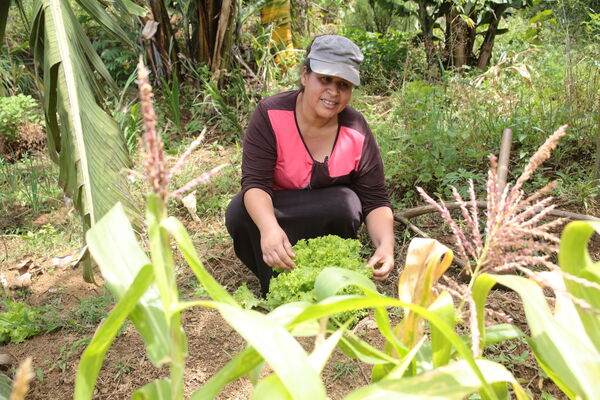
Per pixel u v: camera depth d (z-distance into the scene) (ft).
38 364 7.80
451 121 13.35
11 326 8.43
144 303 3.06
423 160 11.82
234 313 2.59
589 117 12.61
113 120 7.75
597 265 2.88
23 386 1.61
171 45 20.99
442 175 11.44
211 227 12.00
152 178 2.58
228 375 2.95
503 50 23.39
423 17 21.94
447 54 20.93
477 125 13.66
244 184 8.43
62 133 7.22
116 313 2.83
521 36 22.72
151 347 2.95
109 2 9.82
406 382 2.78
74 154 6.93
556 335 2.71
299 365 2.48
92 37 25.53
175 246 10.97
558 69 17.06
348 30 26.11
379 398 2.70
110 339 2.97
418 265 3.81
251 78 21.59
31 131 16.57
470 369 2.91
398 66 22.56
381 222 8.52
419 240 3.86
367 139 8.66
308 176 8.50
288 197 8.53
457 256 9.55
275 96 8.54
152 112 2.48
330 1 32.40
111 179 7.23
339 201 8.39
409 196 11.62
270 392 2.66
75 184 6.98
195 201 12.42
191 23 21.42
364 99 18.76
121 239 3.19
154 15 20.81
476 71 20.35
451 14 21.97
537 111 14.11
